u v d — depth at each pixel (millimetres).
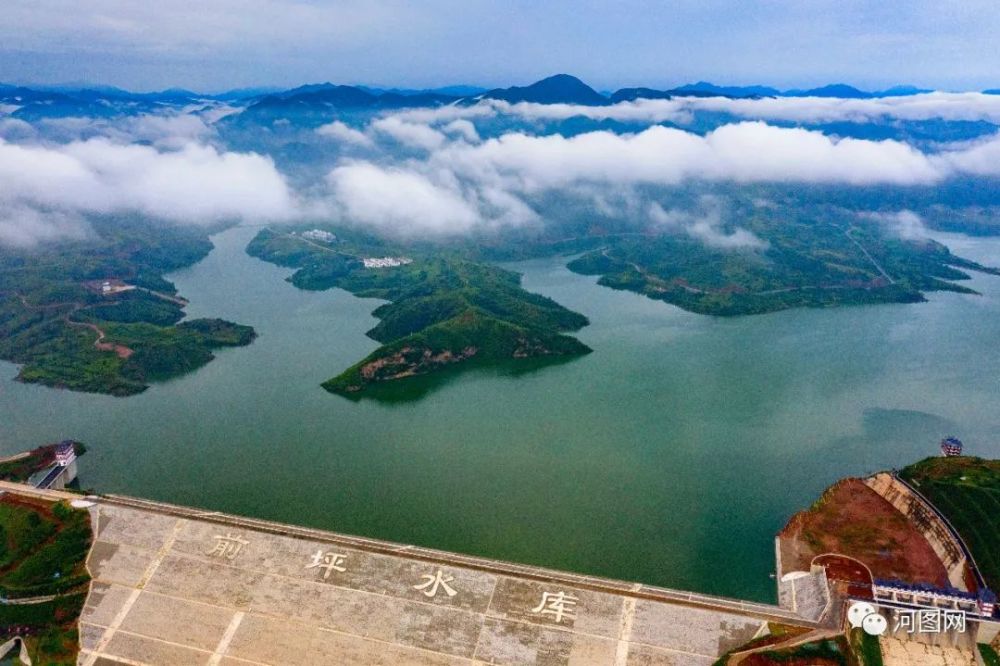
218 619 156125
